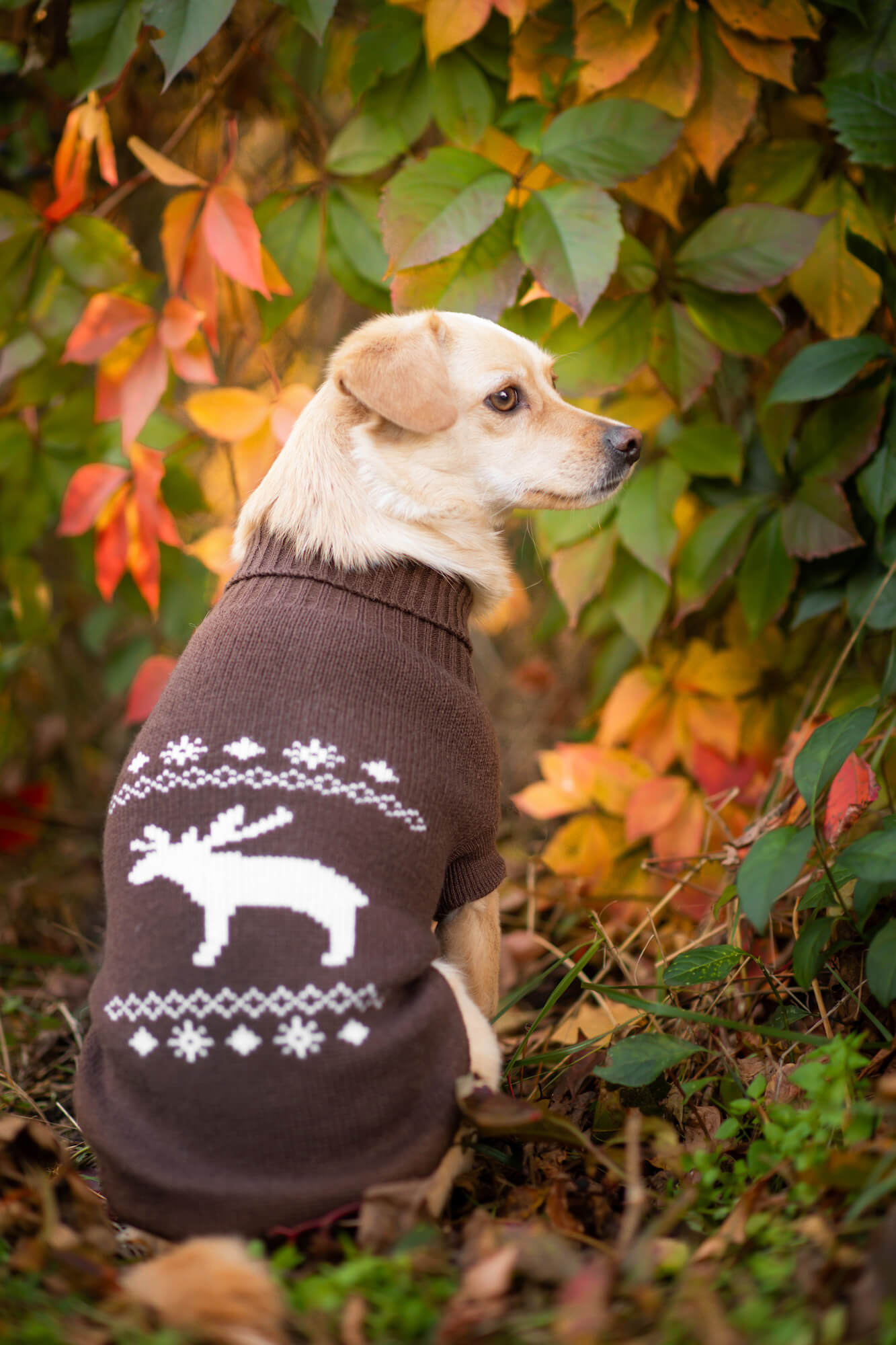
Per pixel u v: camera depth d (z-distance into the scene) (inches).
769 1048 95.3
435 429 96.4
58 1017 128.6
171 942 74.4
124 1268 74.9
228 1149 70.9
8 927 151.3
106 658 193.2
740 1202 72.5
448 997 78.8
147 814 80.3
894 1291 56.6
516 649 208.4
